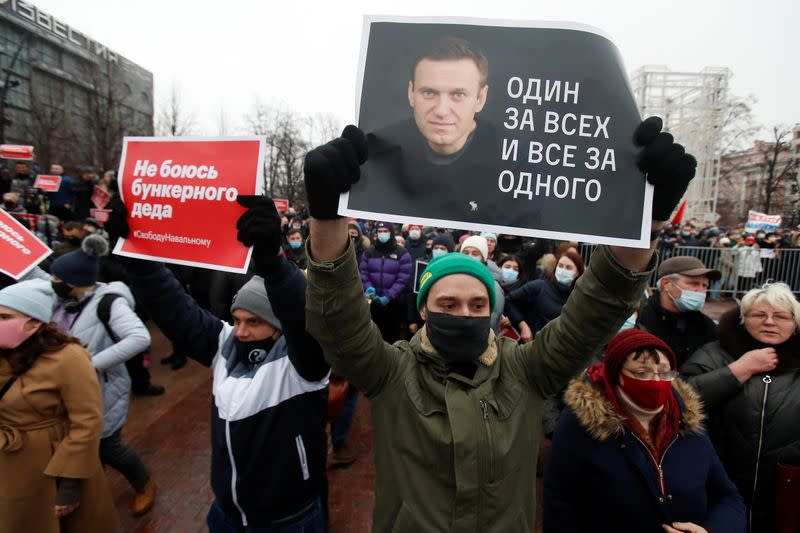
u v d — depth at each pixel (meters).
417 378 1.52
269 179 36.72
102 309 2.97
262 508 1.91
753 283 10.75
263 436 1.88
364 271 5.47
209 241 1.82
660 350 1.71
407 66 1.40
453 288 1.47
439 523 1.36
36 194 8.66
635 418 1.76
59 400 2.21
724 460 2.17
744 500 2.10
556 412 3.57
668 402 1.76
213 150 1.85
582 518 1.85
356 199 1.35
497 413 1.45
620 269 1.34
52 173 9.49
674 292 2.94
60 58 37.97
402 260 5.41
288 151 36.88
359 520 3.27
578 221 1.35
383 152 1.38
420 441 1.43
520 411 1.48
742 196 44.69
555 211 1.36
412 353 1.59
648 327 3.09
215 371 2.08
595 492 1.77
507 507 1.40
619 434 1.75
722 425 2.17
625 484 1.72
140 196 1.93
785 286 2.17
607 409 1.73
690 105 37.28
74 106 36.50
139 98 42.97
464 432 1.38
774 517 2.02
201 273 5.98
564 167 1.37
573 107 1.37
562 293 3.84
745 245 12.04
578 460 1.81
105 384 3.02
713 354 2.35
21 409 2.14
